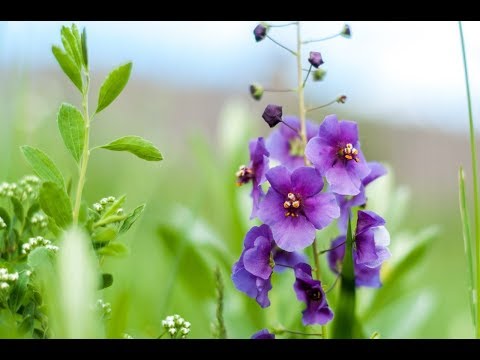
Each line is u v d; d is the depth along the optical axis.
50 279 0.34
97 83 1.27
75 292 0.32
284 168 0.41
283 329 0.43
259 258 0.41
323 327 0.43
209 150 0.66
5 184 0.40
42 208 0.36
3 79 0.61
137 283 0.56
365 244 0.41
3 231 0.39
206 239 0.57
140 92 1.56
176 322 0.38
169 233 0.56
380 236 0.42
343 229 0.45
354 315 0.41
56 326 0.34
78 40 0.37
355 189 0.41
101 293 0.38
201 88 1.59
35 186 0.42
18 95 0.60
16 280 0.36
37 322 0.39
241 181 0.43
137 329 0.51
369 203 0.57
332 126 0.41
